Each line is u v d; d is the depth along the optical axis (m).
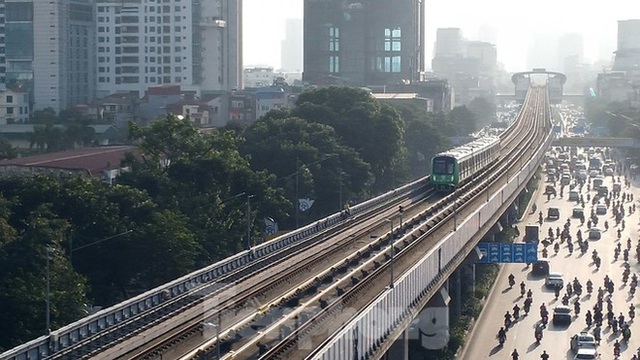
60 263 121.56
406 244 148.50
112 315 102.38
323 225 172.50
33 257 119.75
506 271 199.50
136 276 142.12
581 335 140.88
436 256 129.88
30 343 89.25
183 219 152.25
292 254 144.25
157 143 187.62
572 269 199.25
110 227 139.75
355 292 114.06
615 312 162.50
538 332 147.25
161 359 91.62
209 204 163.62
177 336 98.94
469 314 159.88
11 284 113.38
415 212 194.00
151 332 101.00
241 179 175.62
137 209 147.38
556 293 176.50
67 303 114.75
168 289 113.62
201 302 112.94
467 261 164.88
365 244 151.38
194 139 189.38
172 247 140.38
